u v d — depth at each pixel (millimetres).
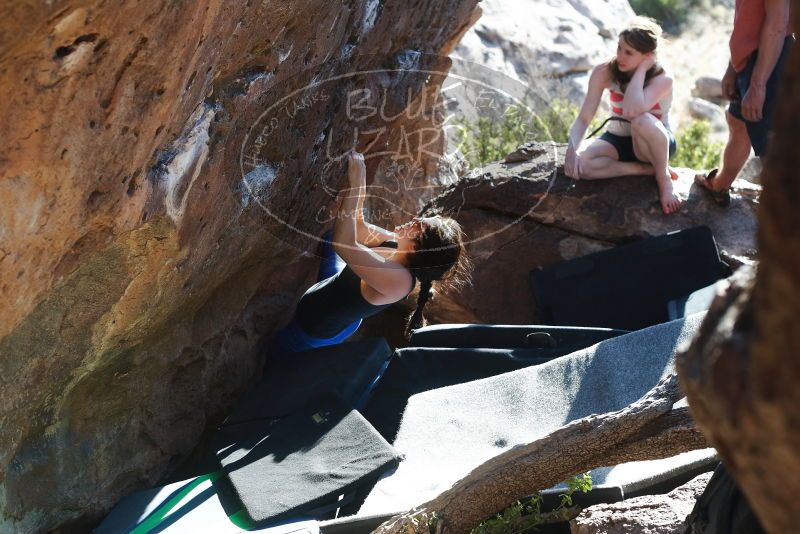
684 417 2213
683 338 3078
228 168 2414
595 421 2266
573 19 9102
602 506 2418
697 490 2408
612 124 4379
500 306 4383
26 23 1245
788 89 737
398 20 3271
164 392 3189
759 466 792
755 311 783
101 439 2822
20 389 2225
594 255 4164
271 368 3570
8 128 1442
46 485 2564
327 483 2742
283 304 3961
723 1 13859
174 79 1726
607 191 4336
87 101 1540
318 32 2400
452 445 2955
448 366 3441
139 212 2008
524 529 2424
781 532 818
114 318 2377
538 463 2291
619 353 3123
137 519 2768
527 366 3424
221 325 3445
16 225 1630
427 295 3596
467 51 7977
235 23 1861
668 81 4238
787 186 716
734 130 4074
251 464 2902
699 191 4391
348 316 3555
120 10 1407
